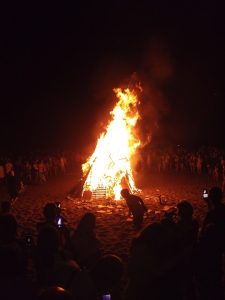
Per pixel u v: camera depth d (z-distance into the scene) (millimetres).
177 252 2664
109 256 2311
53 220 3410
